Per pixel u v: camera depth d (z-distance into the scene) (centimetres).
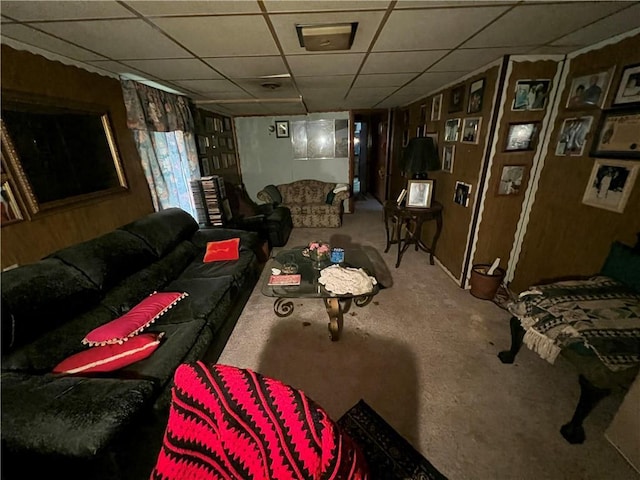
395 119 521
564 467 119
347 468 46
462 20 136
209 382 55
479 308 236
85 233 183
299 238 428
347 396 156
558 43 174
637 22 142
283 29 141
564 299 150
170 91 282
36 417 90
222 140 467
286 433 47
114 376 120
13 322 111
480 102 231
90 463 90
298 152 538
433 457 124
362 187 763
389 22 137
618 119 161
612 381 117
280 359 185
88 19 122
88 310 149
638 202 153
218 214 329
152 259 204
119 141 218
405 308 238
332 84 282
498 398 151
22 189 143
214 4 113
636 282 148
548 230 219
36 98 152
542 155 223
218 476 54
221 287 201
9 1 103
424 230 386
